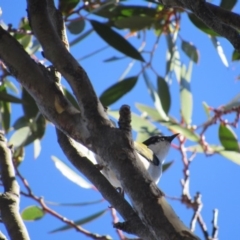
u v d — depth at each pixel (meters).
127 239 8.38
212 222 7.45
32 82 4.33
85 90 3.98
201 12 4.42
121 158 3.51
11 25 8.55
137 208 3.30
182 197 8.03
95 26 8.80
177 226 3.11
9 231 4.70
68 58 4.16
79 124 4.01
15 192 5.13
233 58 8.56
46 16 4.43
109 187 4.37
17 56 4.41
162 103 9.32
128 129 3.63
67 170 9.08
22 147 9.30
